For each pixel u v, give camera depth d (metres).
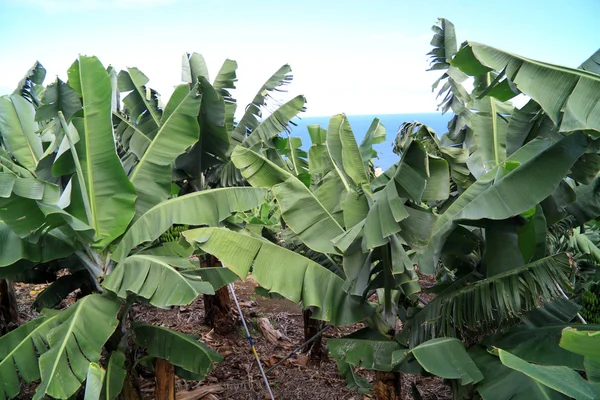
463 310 3.04
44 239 3.46
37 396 2.52
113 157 3.62
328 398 4.95
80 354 2.85
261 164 3.88
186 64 6.40
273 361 5.88
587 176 3.01
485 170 4.11
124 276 3.35
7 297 5.57
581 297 4.12
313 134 6.59
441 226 3.32
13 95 4.64
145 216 3.75
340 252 3.22
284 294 3.31
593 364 2.32
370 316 3.51
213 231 3.39
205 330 6.88
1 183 2.76
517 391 2.61
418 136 4.00
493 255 3.19
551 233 3.94
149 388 5.07
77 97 3.89
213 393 5.00
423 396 4.96
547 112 2.35
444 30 4.85
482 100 4.38
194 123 4.23
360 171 3.47
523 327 3.22
